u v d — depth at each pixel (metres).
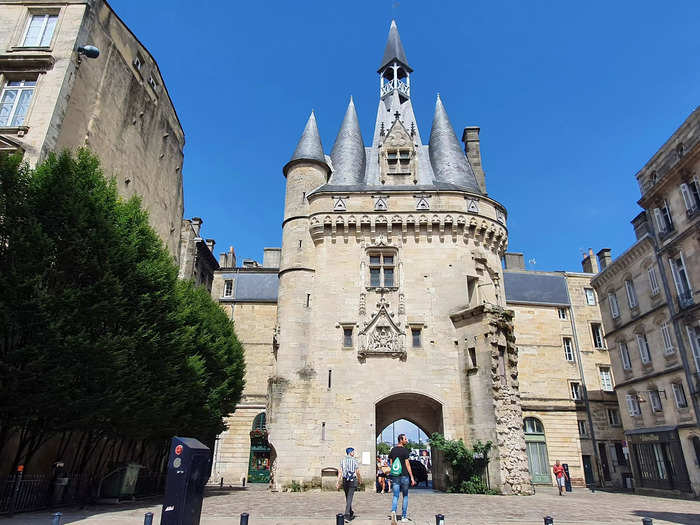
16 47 20.42
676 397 26.48
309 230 29.17
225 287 41.59
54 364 13.08
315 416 24.83
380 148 32.12
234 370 28.02
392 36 41.62
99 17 22.70
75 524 10.62
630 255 30.94
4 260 13.35
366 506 15.97
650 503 19.61
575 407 36.91
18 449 14.63
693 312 25.23
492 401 23.27
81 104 21.03
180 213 33.62
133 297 16.22
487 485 22.14
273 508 15.34
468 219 28.89
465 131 39.50
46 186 14.26
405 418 27.48
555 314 39.91
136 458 23.67
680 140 27.17
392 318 26.64
